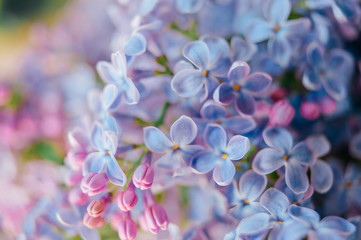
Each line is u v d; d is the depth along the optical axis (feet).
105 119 0.67
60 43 0.93
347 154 0.73
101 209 0.64
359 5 0.73
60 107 0.88
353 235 0.66
